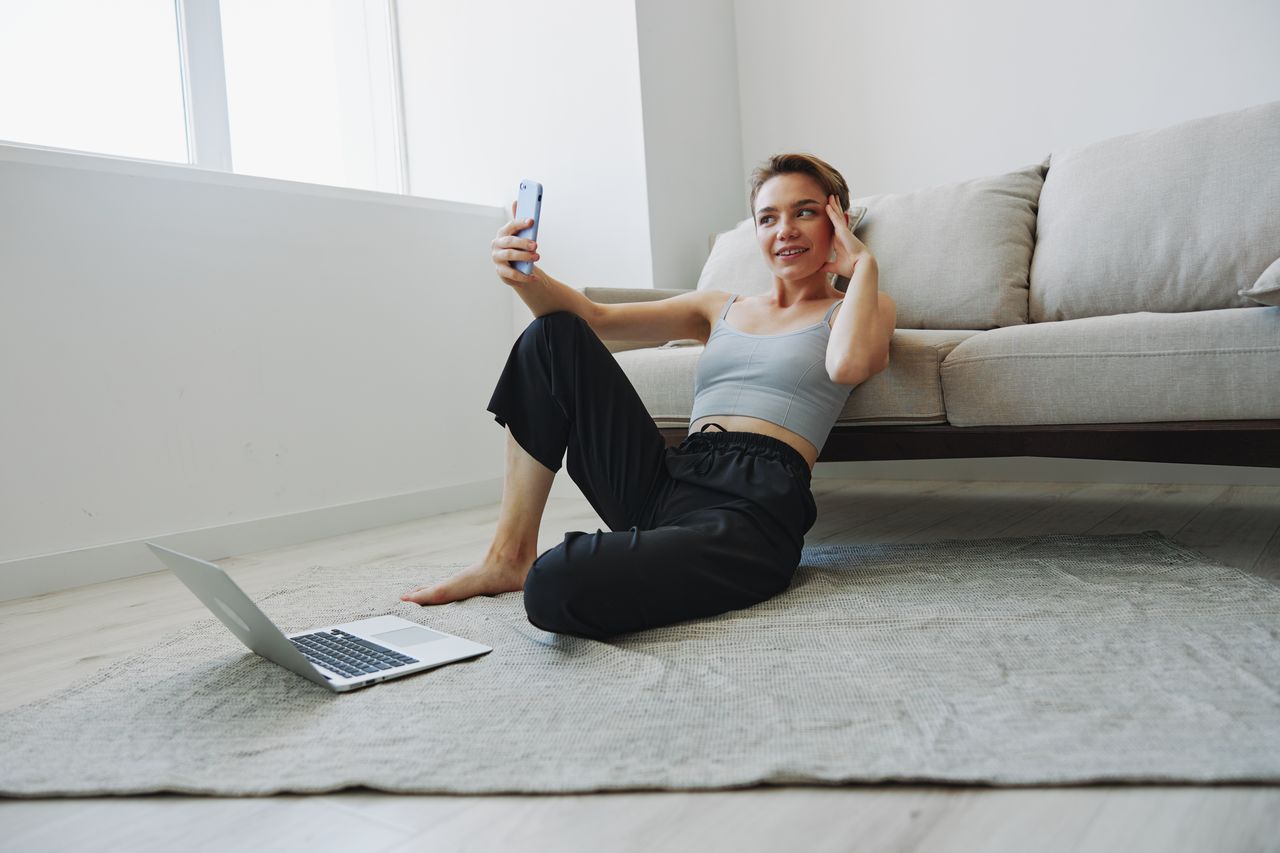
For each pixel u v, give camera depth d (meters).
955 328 2.43
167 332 2.51
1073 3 2.94
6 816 1.01
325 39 3.44
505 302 3.48
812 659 1.31
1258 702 1.07
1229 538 2.03
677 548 1.48
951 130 3.18
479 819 0.94
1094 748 0.98
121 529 2.41
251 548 2.66
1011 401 1.83
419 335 3.17
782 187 1.90
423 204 3.18
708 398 1.88
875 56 3.31
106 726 1.23
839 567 1.88
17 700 1.41
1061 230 2.34
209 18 2.94
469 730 1.13
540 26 3.33
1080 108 2.95
